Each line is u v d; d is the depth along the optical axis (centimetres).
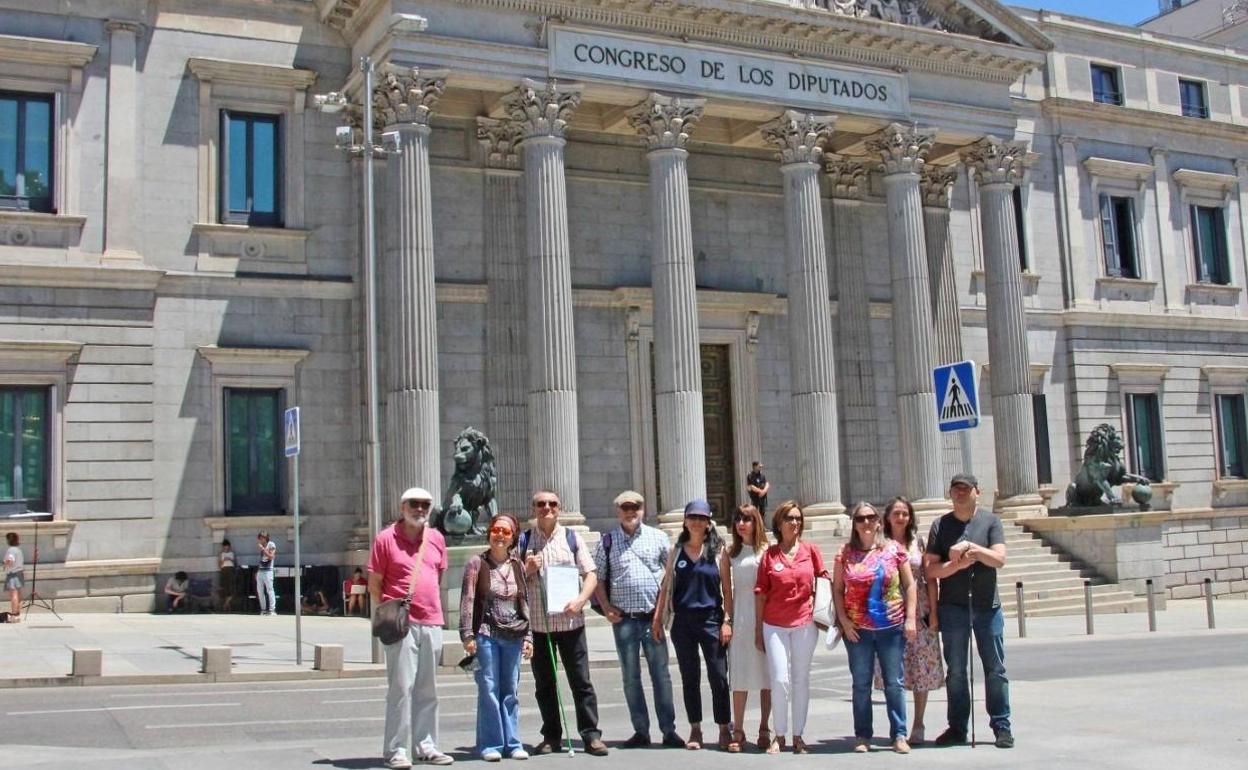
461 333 3916
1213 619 3347
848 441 4491
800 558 1441
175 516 3494
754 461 4303
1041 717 1653
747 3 3794
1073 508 4131
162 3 3609
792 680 1434
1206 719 1602
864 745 1420
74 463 3384
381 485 3538
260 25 3712
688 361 3625
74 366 3409
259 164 3716
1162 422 5228
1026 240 5038
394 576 1377
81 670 2053
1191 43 5581
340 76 3788
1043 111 5141
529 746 1512
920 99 4162
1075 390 5038
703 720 1820
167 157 3581
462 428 3878
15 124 3441
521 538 1495
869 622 1424
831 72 3997
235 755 1404
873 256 4672
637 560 1502
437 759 1365
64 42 3450
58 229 3434
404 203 3372
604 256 4206
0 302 3344
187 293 3575
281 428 3666
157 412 3512
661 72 3716
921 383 3988
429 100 3422
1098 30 5303
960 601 1450
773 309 4453
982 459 4816
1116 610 3806
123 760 1352
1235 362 5475
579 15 3622
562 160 3569
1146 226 5331
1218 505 5325
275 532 3597
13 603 3130
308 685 2123
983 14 4256
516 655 1436
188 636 2797
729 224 4444
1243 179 5641
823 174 4594
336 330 3738
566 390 3469
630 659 1492
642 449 4156
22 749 1438
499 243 3966
